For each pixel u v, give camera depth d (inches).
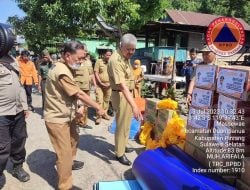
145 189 146.9
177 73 741.9
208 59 227.5
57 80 152.3
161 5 520.1
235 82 126.4
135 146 240.5
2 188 171.9
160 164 147.4
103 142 251.1
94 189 163.3
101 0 428.8
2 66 160.1
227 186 126.1
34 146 241.0
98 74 316.2
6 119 161.6
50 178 185.5
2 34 155.4
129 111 201.8
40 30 527.5
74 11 445.1
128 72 197.0
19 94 169.0
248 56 468.4
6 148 163.5
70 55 153.7
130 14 458.3
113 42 644.7
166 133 193.8
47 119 157.2
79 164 197.9
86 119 296.5
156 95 491.5
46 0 492.4
